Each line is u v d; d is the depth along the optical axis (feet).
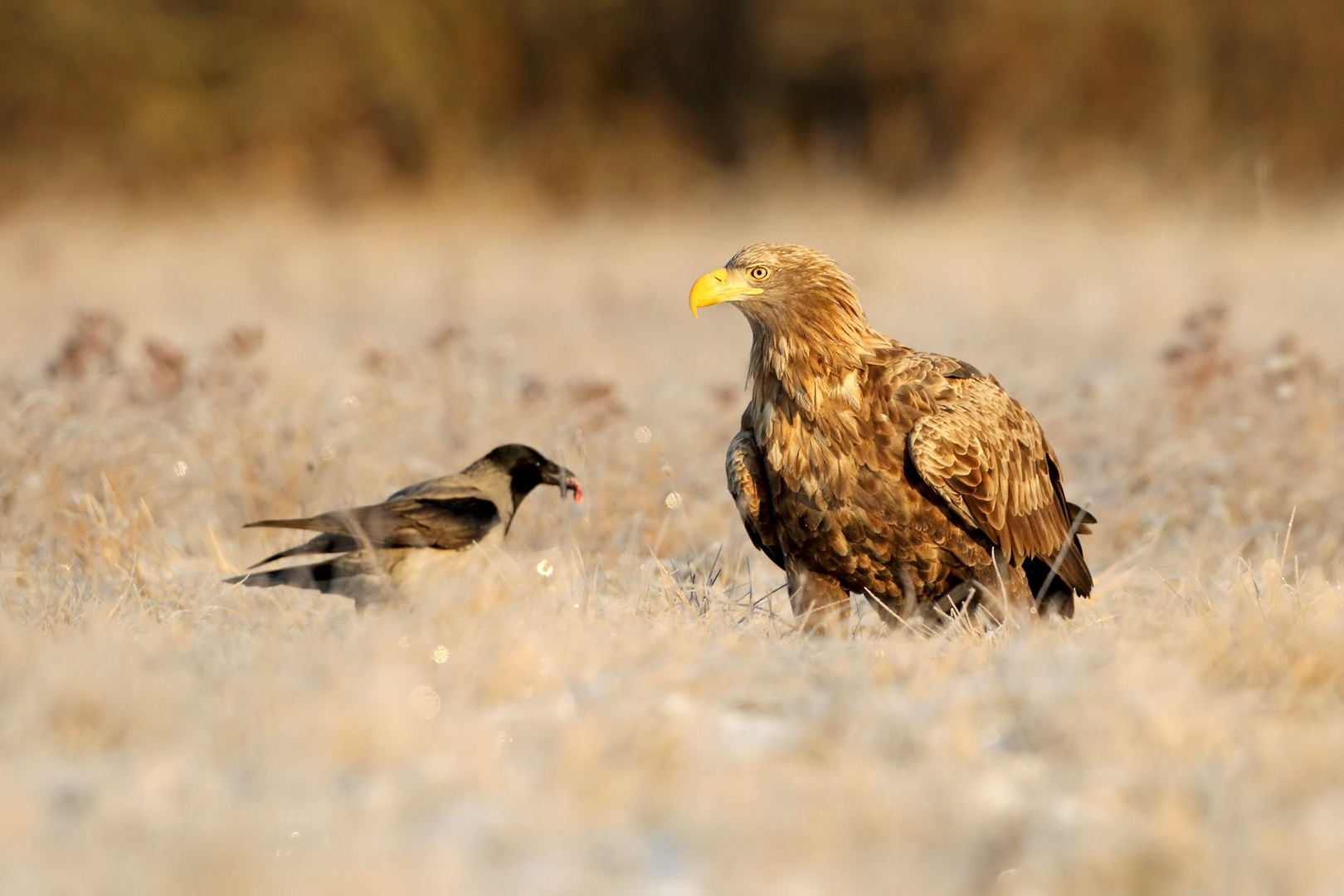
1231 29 152.35
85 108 160.35
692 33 180.45
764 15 172.45
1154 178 141.38
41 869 16.30
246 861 16.16
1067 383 53.21
